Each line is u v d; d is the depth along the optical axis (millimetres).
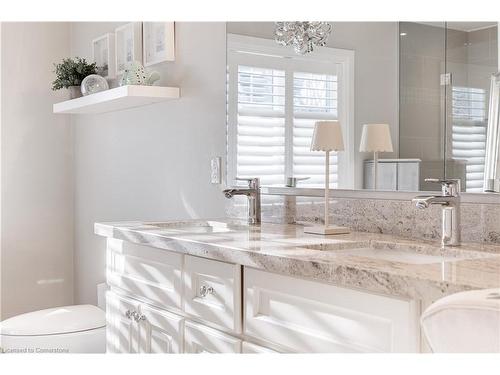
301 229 2236
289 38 2406
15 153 3996
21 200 4027
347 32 2199
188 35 2932
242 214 2639
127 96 2877
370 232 2100
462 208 1817
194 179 2916
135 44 3260
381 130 2080
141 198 3355
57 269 4141
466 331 777
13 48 3977
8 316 3998
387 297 1288
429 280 1193
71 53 4133
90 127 3908
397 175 2018
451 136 1851
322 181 2293
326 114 2273
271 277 1589
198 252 1833
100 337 3064
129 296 2285
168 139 3100
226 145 2691
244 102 2600
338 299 1401
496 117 1715
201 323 1882
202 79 2838
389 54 2059
